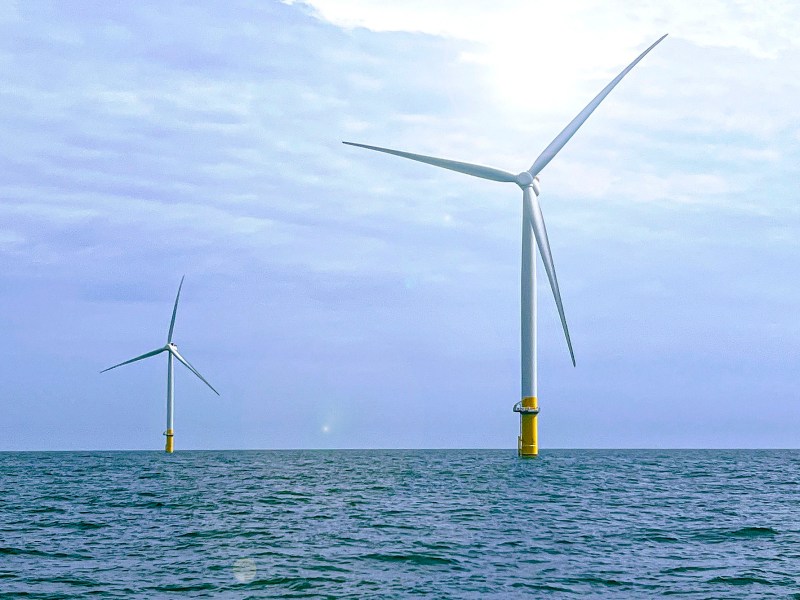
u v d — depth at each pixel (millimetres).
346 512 45344
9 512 46594
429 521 41156
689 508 48875
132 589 25047
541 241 89562
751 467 105750
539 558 30656
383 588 25266
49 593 24516
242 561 29672
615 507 49062
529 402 100062
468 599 23922
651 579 26969
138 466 112812
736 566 29328
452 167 89875
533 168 91750
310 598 23891
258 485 67812
